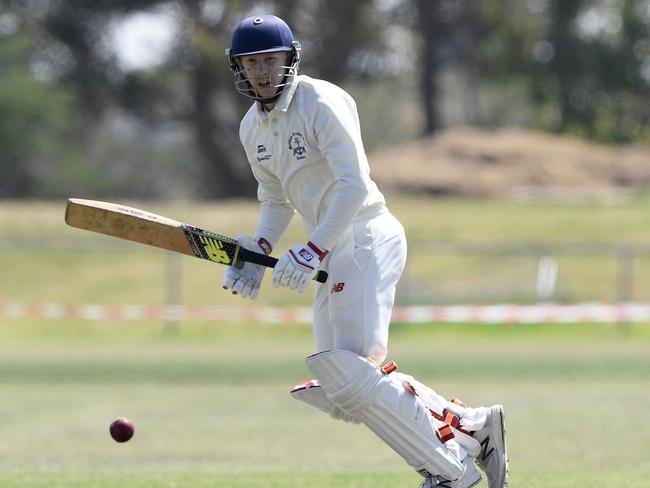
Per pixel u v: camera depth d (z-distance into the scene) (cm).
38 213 8844
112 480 2086
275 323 6581
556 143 12362
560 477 2098
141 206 9506
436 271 7144
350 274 1695
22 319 6731
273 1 14325
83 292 7300
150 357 5228
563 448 2606
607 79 17238
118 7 15038
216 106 16650
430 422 1688
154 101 15888
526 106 19500
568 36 17050
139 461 2486
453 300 6744
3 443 2791
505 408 3422
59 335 6456
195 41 14150
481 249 6312
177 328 6525
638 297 7081
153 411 3450
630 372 4506
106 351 5581
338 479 2086
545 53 17188
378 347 1689
